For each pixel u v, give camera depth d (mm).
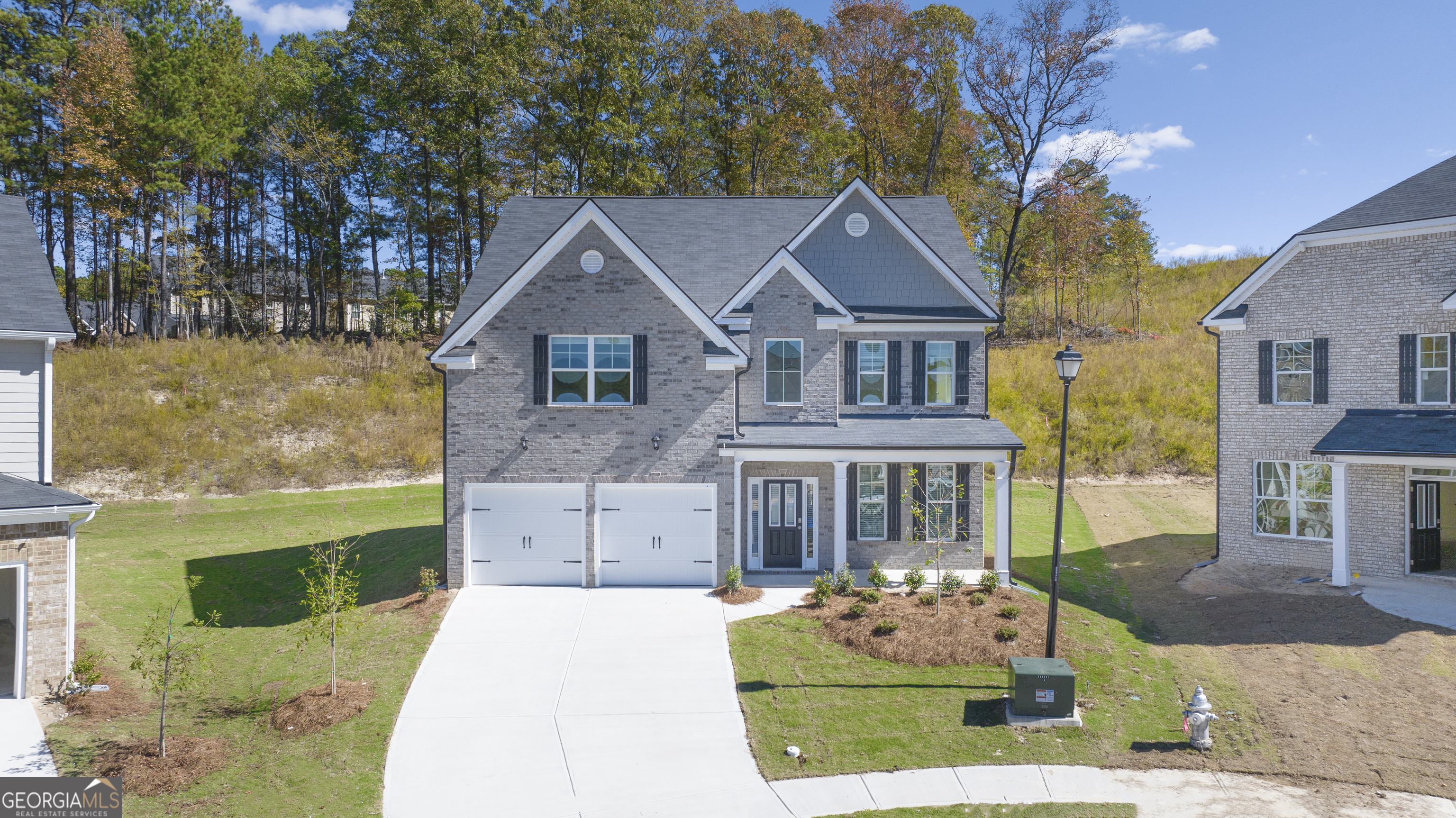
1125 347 37938
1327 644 14039
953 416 20000
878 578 17516
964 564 19172
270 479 28250
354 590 15414
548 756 10930
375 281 48250
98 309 42031
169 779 10211
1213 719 10914
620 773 10492
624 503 17875
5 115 32438
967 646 13977
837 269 20906
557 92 42438
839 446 17562
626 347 17750
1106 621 15742
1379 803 9273
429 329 44969
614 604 16609
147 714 12203
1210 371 33906
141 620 16359
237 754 11094
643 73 45625
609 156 44219
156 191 36938
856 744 11070
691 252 20969
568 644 14625
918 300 20891
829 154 47625
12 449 13852
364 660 14133
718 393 17797
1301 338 18750
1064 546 22328
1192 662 13742
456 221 45531
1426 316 17125
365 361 35781
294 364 34062
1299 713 11555
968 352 20078
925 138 47219
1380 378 17641
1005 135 41938
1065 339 42531
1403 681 12383
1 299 14055
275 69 43875
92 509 12633
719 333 17688
